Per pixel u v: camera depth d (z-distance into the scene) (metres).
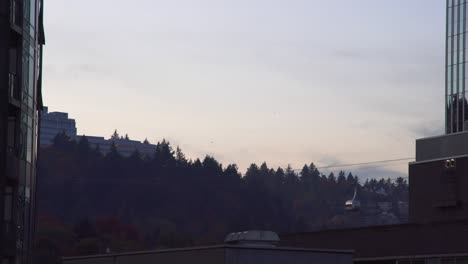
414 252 60.62
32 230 52.94
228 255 47.78
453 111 133.38
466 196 73.81
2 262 45.97
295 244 71.25
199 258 49.44
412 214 79.00
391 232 62.72
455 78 133.75
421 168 78.94
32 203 52.53
